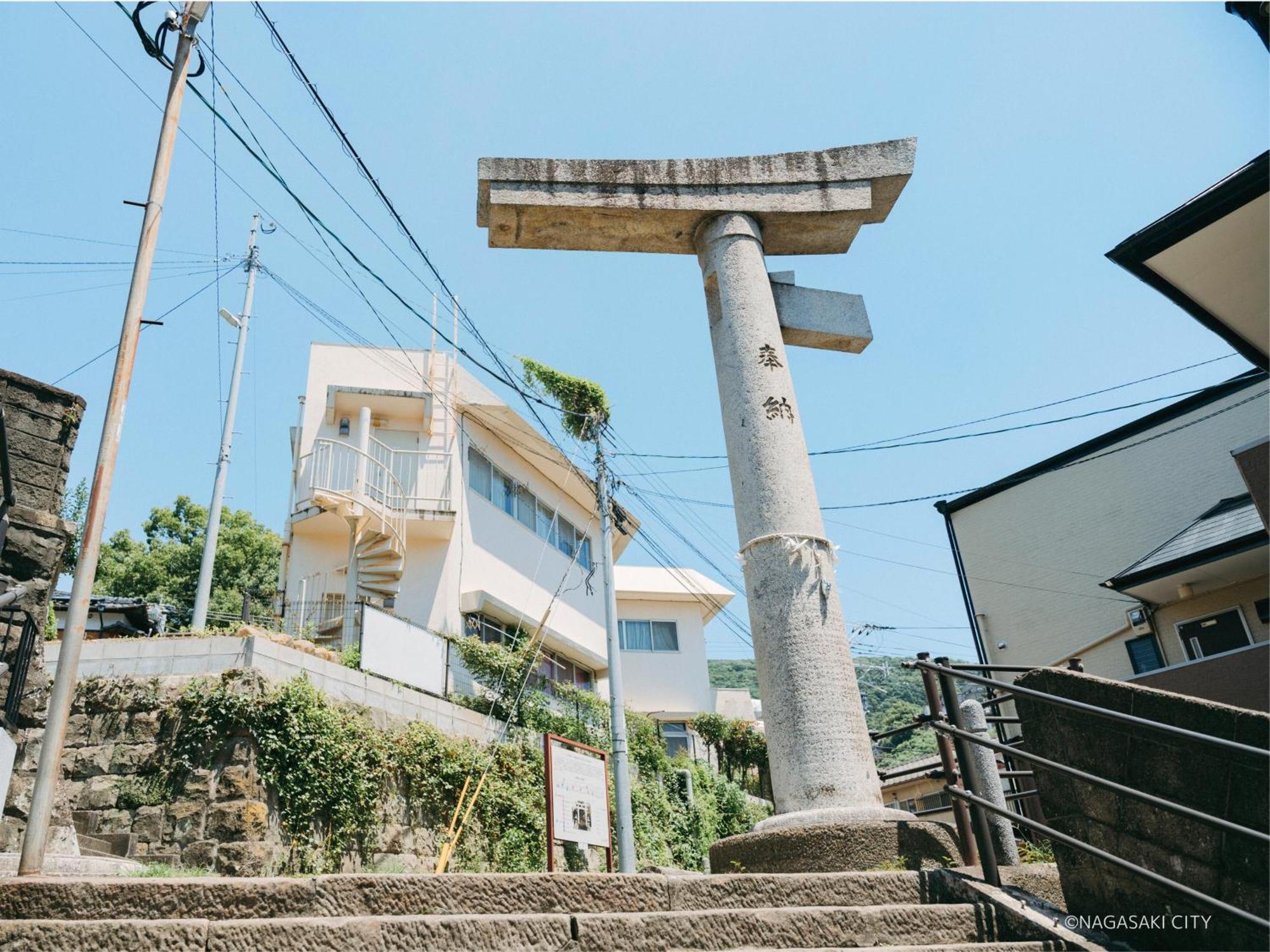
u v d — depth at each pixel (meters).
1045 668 4.52
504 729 14.45
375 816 11.18
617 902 4.04
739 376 7.14
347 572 16.45
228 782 9.91
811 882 4.29
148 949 3.22
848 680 6.18
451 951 3.44
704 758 22.30
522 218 7.69
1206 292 8.10
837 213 7.84
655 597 24.14
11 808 8.00
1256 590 14.09
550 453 20.56
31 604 8.60
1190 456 16.44
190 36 6.20
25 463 9.16
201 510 26.72
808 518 6.60
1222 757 3.68
